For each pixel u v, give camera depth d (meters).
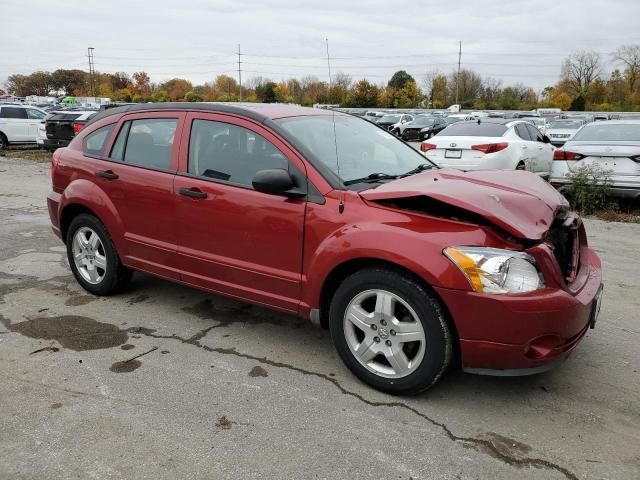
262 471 2.57
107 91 103.94
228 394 3.23
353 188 3.38
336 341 3.38
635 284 5.19
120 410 3.05
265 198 3.57
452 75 90.56
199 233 3.93
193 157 4.00
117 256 4.58
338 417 3.01
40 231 7.28
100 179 4.52
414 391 3.14
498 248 2.87
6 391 3.23
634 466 2.63
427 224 3.02
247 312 4.49
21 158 17.47
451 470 2.59
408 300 3.03
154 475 2.54
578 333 3.06
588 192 8.49
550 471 2.59
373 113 42.69
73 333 4.05
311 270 3.37
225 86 81.06
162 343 3.90
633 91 78.81
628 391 3.29
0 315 4.37
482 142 9.59
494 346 2.87
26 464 2.60
